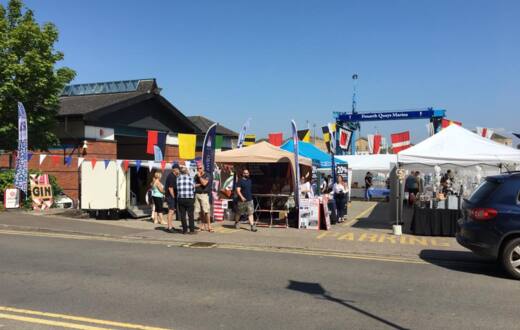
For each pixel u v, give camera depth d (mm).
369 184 29172
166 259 8922
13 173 17344
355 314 5645
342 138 29953
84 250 9820
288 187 16344
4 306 5766
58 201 18328
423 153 13453
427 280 7578
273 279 7379
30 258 8852
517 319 5535
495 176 8453
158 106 25266
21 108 16375
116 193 15164
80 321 5215
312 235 12469
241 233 12664
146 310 5652
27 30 17516
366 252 10062
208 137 14719
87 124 20656
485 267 8781
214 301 6090
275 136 24609
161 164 16453
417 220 12742
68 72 18844
